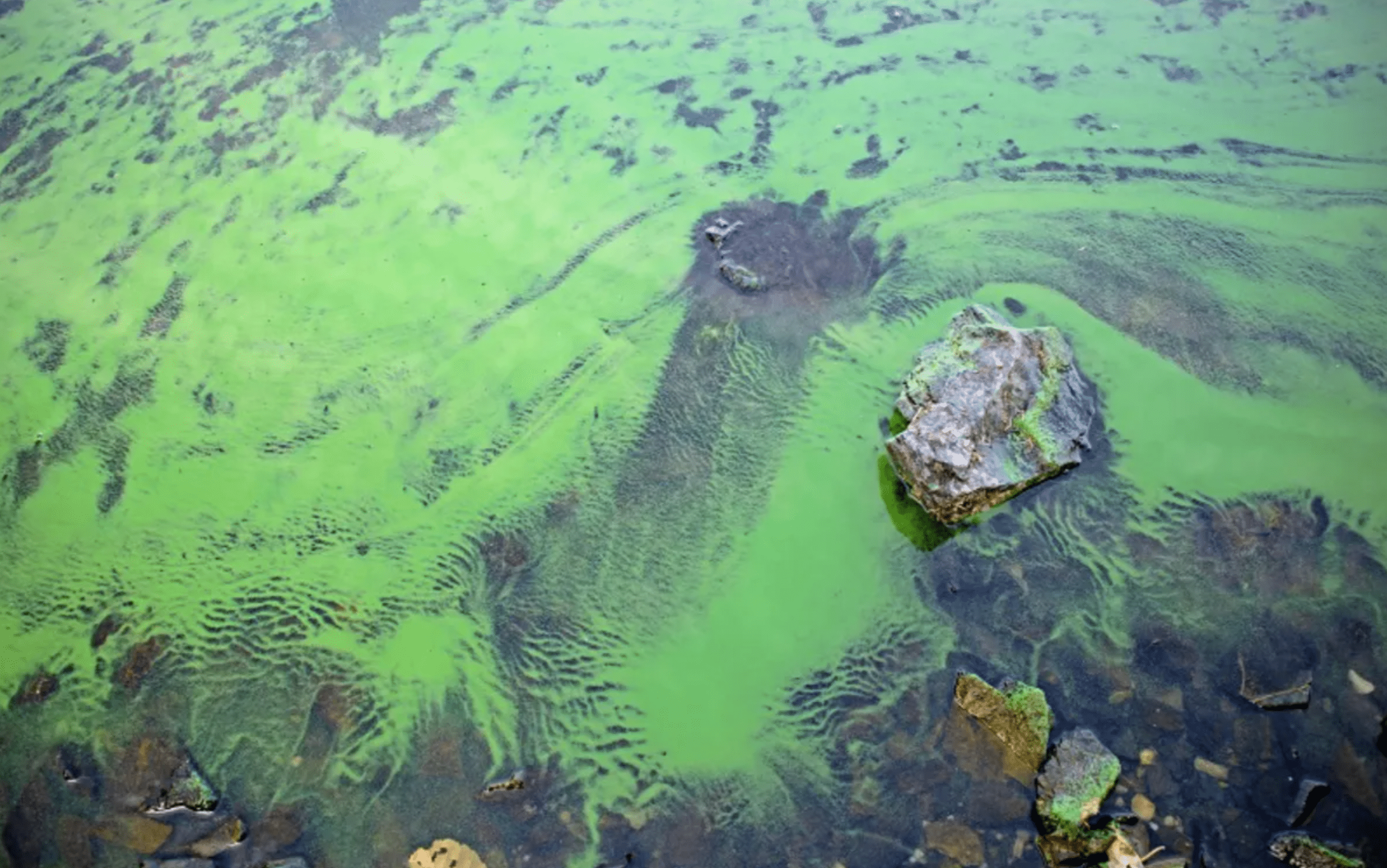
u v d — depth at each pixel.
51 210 2.67
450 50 2.97
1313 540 2.03
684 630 1.99
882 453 2.17
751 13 3.03
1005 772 1.83
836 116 2.74
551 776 1.86
